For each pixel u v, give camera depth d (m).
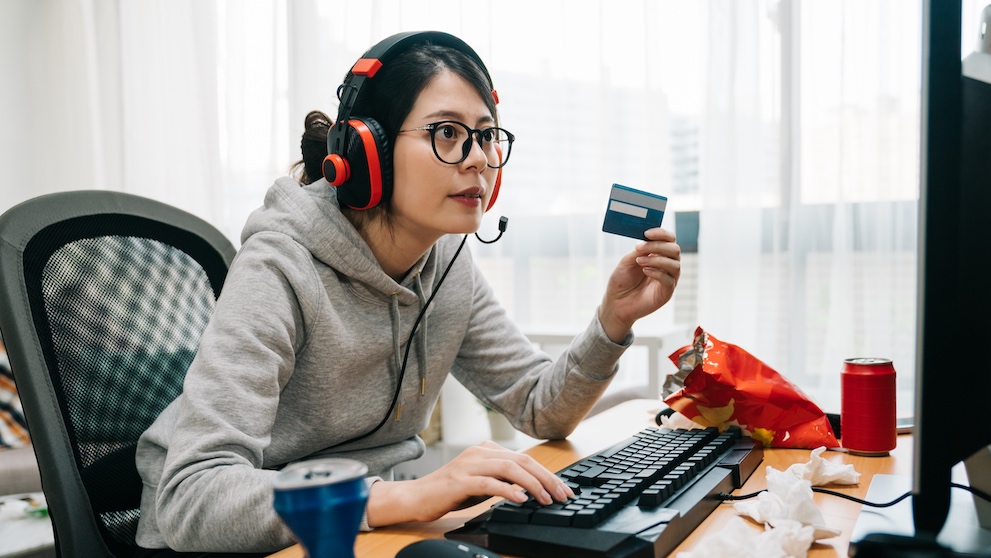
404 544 0.65
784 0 2.22
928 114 0.56
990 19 0.62
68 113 3.19
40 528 1.69
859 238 2.18
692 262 2.41
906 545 0.56
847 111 2.17
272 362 0.83
